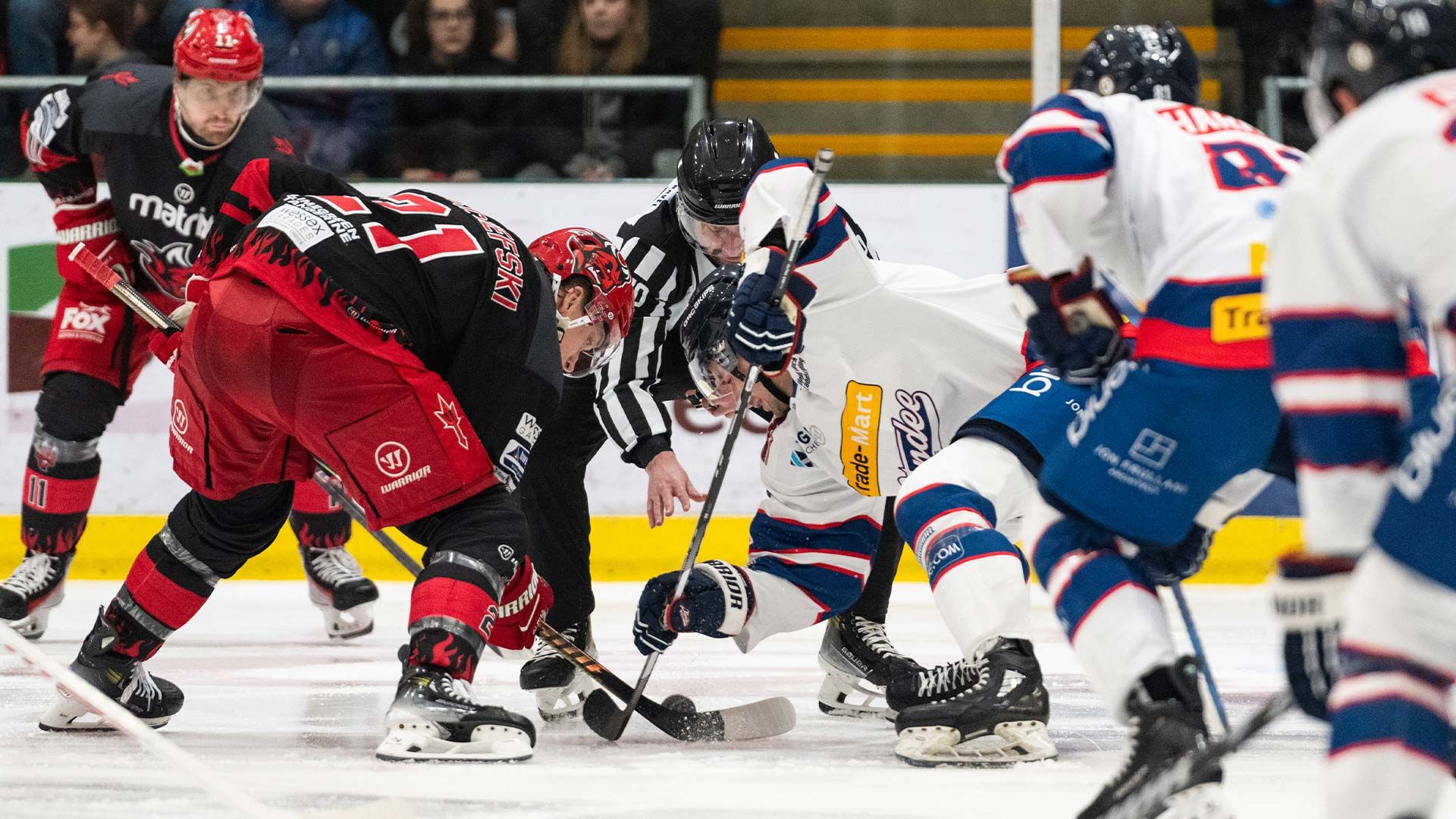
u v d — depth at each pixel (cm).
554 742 849
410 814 591
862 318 812
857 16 2147
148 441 1767
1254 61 1988
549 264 852
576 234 869
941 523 751
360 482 730
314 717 909
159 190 1212
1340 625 511
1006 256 1831
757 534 902
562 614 977
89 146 1213
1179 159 586
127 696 829
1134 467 566
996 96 2128
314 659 1205
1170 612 1506
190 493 815
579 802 651
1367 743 399
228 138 1192
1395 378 425
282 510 820
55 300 1766
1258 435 568
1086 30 2069
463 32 1934
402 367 715
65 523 1288
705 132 964
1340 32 498
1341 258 418
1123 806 511
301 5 1930
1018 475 765
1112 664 557
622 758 782
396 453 721
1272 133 1991
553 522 979
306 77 1933
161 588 813
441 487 729
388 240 732
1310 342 423
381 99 1942
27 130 1237
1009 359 827
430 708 746
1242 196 573
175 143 1198
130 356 1303
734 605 851
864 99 2152
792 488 884
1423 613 402
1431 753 398
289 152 1234
